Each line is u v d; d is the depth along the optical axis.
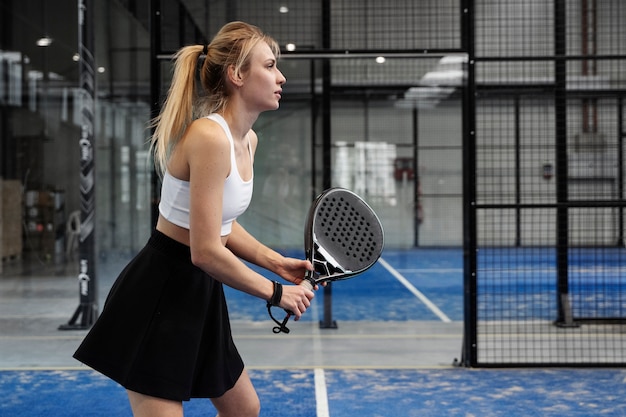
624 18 7.17
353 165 12.59
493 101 9.19
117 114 9.93
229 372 2.04
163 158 1.90
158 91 4.77
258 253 2.13
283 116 10.71
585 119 7.35
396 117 12.54
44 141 10.85
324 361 5.06
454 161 12.91
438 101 12.63
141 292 1.90
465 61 5.12
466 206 4.90
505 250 12.48
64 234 10.57
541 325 6.05
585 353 5.46
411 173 12.82
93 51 6.27
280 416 3.69
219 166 1.81
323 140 6.75
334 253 1.93
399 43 6.98
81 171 6.31
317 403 3.94
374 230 1.97
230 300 7.93
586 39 6.39
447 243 13.24
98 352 1.89
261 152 10.80
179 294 1.90
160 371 1.86
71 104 10.90
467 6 4.82
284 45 5.45
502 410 3.79
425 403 3.93
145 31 8.66
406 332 6.20
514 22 7.10
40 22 10.63
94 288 6.38
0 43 10.87
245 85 1.90
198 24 6.00
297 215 10.83
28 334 6.10
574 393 4.12
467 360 4.82
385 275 10.33
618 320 5.52
